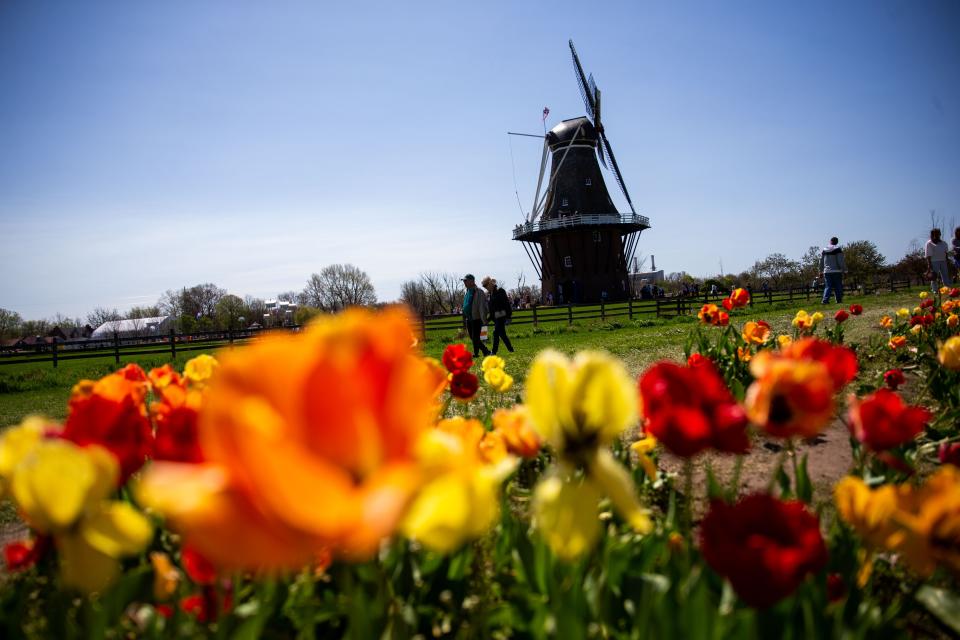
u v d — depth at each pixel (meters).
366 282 84.12
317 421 0.60
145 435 1.56
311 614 1.58
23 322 87.62
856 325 12.76
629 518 1.01
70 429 1.44
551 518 1.03
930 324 7.90
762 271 72.06
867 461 2.74
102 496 1.04
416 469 0.64
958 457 2.07
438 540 0.71
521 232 50.75
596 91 49.22
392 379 0.65
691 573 1.54
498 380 3.04
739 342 6.32
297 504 0.55
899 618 2.00
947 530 1.24
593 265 49.66
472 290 13.36
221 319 76.31
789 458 4.06
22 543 1.62
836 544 1.83
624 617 1.55
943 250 14.54
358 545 0.56
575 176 49.22
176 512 0.64
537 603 1.55
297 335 0.71
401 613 1.38
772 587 1.10
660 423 1.28
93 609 1.41
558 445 1.07
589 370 1.02
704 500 3.15
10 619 1.42
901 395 5.58
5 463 1.22
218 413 0.59
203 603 1.48
